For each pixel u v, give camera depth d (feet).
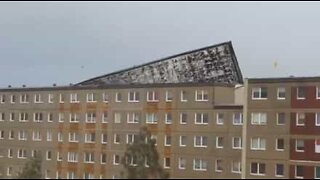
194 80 372.58
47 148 366.22
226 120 301.84
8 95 387.55
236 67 375.66
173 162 316.40
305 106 284.00
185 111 314.76
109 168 338.75
